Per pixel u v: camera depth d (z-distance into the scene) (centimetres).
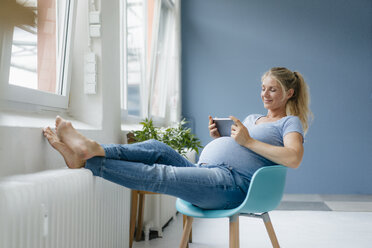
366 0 468
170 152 164
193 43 496
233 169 154
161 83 448
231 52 490
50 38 179
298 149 147
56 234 115
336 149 468
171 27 461
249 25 487
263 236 268
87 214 140
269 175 142
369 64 466
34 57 164
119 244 188
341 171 466
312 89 473
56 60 187
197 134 490
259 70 484
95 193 148
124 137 241
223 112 488
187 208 156
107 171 139
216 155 160
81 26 199
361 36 468
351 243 251
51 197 111
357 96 467
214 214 146
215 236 268
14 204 91
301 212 357
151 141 163
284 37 480
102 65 200
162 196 271
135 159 152
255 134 162
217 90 490
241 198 150
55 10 184
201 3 496
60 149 137
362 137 464
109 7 212
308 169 470
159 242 248
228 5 492
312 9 477
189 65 496
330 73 471
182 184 142
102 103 199
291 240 257
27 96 152
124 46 296
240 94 487
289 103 180
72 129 136
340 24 471
